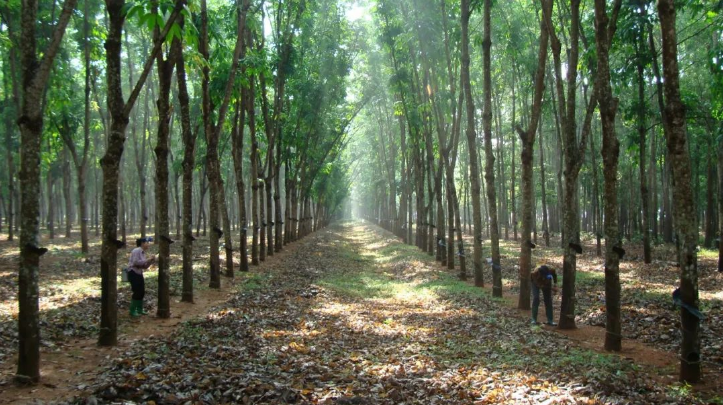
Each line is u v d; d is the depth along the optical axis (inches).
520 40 887.7
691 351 271.6
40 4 767.7
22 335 249.6
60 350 315.0
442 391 261.4
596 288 619.5
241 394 243.6
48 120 948.6
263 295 573.9
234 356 317.4
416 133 1033.5
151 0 250.2
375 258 1186.6
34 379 250.7
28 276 250.5
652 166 1064.2
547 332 404.2
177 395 235.0
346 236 2062.0
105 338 326.3
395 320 473.1
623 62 724.7
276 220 1116.5
